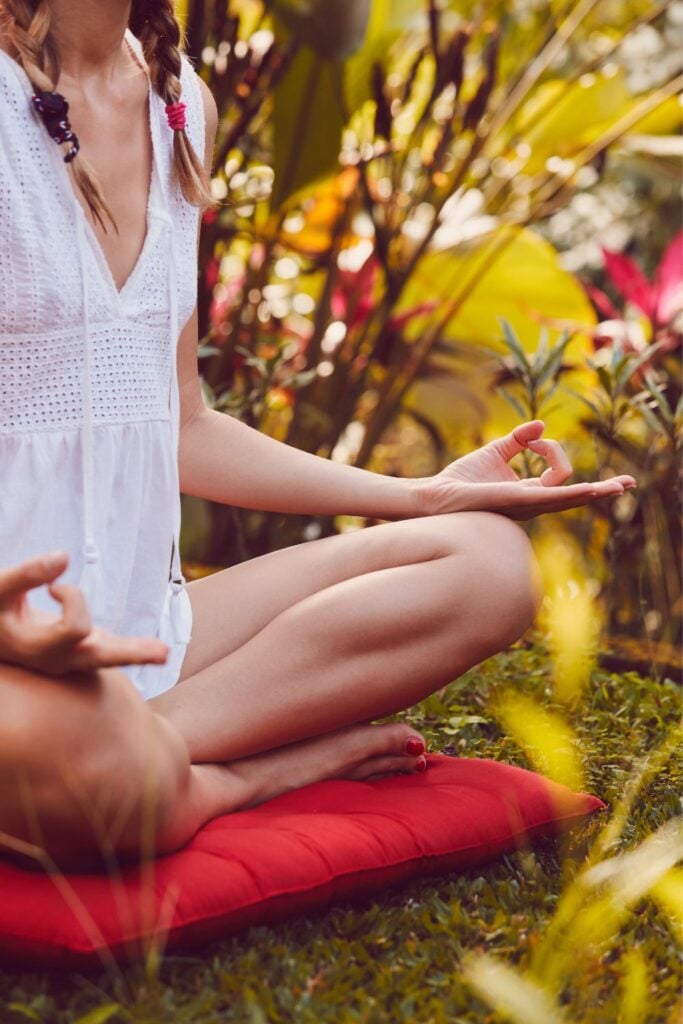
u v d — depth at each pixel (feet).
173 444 5.86
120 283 5.68
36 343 5.37
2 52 5.36
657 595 11.00
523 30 16.24
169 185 5.94
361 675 5.67
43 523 5.42
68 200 5.40
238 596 6.11
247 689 5.54
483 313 14.03
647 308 11.59
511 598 5.81
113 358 5.54
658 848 5.43
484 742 7.13
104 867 4.79
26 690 4.51
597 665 8.78
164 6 5.89
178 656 5.83
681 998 4.51
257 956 4.60
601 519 12.09
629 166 18.33
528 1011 4.03
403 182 12.62
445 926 4.91
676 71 18.92
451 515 6.06
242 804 5.55
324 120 10.85
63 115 5.32
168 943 4.54
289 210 11.46
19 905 4.50
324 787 5.73
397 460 14.35
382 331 11.99
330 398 12.19
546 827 5.80
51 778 4.49
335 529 11.75
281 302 13.93
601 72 13.61
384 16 11.18
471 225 13.33
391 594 5.66
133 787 4.60
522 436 6.58
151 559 5.76
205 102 6.38
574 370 11.95
